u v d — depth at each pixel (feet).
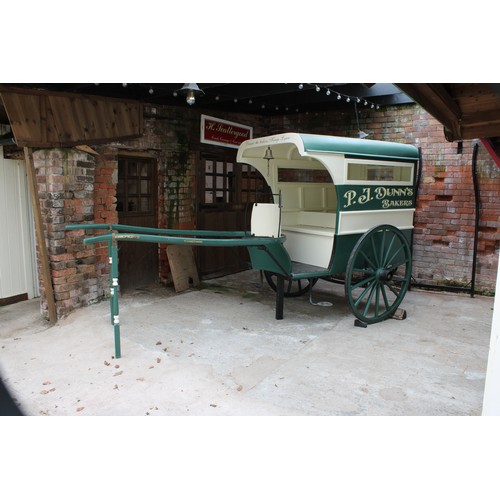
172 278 21.70
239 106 22.88
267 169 18.75
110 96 17.49
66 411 10.43
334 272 16.49
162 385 11.69
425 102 13.75
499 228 19.80
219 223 23.54
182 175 21.36
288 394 11.33
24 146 15.35
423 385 11.85
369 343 14.70
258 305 18.84
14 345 14.56
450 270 21.12
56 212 16.34
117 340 13.16
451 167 20.62
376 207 17.13
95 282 18.22
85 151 17.08
